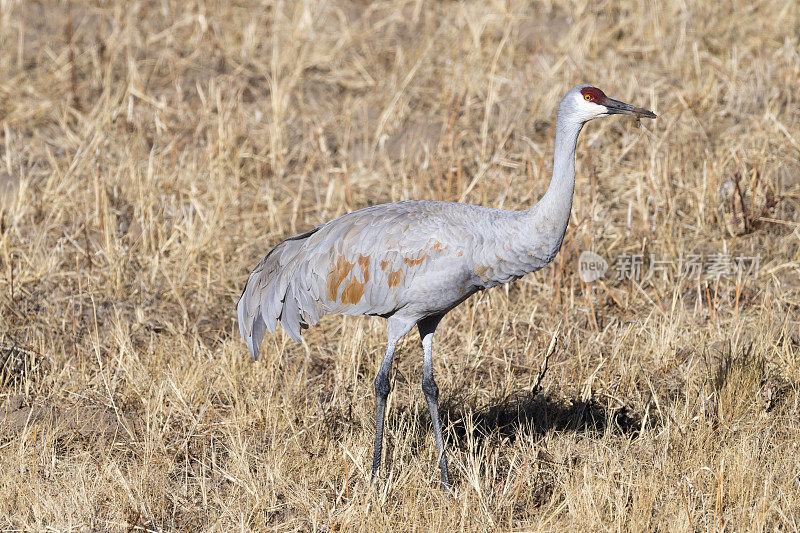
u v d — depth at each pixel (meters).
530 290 22.20
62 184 25.38
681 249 23.02
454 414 18.02
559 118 15.16
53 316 20.91
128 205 25.14
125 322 20.62
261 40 34.47
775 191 24.61
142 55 33.19
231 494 15.55
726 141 27.22
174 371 18.53
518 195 25.52
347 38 34.28
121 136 28.62
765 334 19.75
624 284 22.75
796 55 30.42
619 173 26.66
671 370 19.25
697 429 16.64
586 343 20.34
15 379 18.45
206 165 26.89
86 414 17.75
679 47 32.09
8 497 15.09
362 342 20.06
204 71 32.56
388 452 16.81
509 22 34.75
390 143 28.70
